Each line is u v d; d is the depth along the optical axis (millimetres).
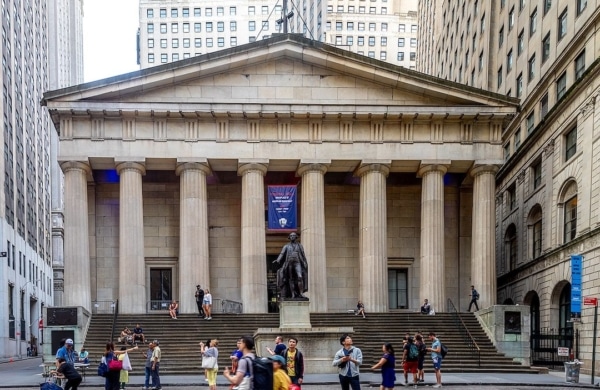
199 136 37312
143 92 37250
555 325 37688
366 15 138500
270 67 38312
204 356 19141
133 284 36312
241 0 141750
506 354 30562
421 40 101000
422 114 37469
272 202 35500
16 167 63875
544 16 40750
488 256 37656
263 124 37719
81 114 36438
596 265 31250
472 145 38094
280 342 16484
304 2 133500
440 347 22938
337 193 42719
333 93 38312
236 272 41438
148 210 41562
